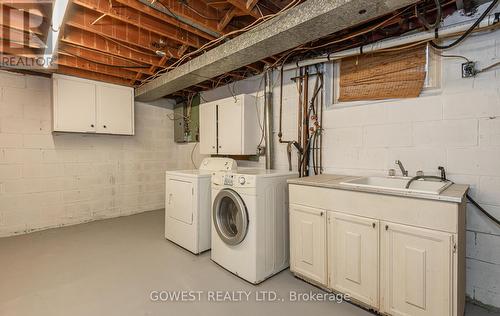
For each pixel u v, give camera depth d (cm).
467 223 202
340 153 275
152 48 292
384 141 245
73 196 401
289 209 240
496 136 190
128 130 422
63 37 262
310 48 265
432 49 220
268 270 240
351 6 172
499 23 178
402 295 172
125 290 217
